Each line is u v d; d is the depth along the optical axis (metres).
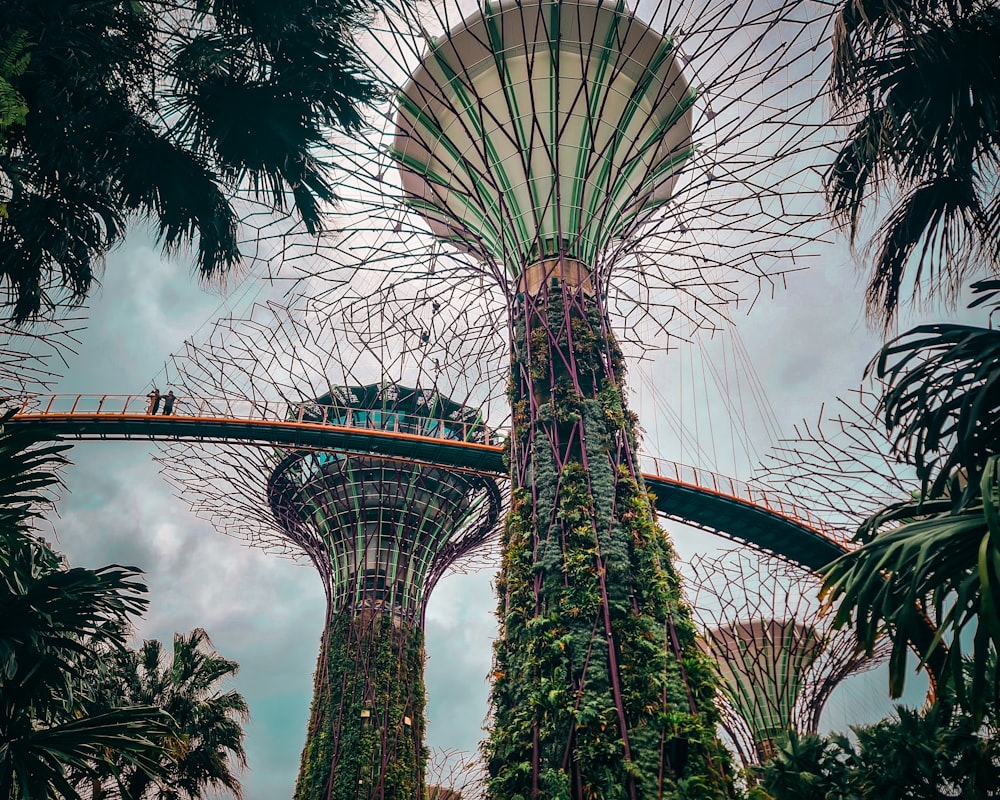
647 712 16.69
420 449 39.03
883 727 24.20
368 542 43.28
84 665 14.76
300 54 16.22
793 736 28.00
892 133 14.63
